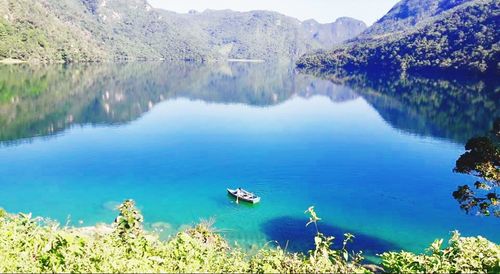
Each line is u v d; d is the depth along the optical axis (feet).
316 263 37.99
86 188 130.62
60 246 37.88
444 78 513.04
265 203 121.19
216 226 102.89
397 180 144.66
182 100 341.21
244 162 163.43
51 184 133.18
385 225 107.34
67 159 161.17
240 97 373.81
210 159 166.91
